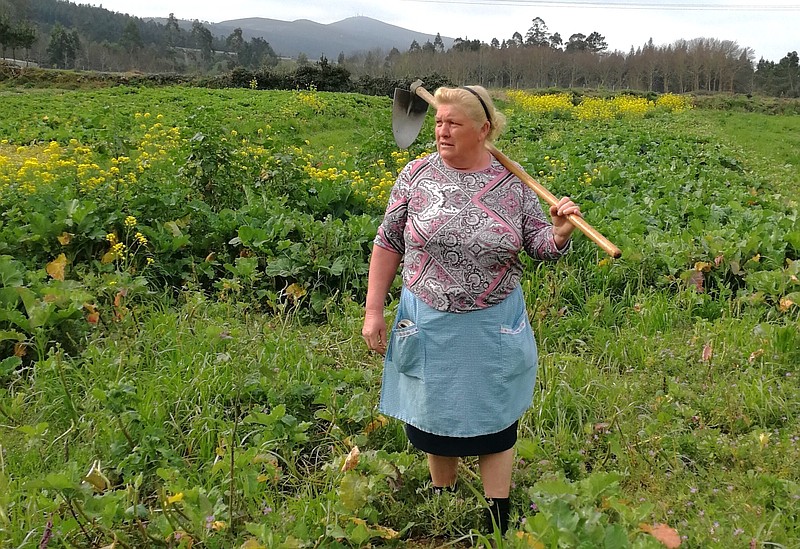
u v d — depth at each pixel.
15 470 3.34
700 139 18.38
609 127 22.62
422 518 3.09
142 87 33.44
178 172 7.53
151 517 2.94
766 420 3.99
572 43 121.75
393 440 3.70
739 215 7.96
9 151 12.17
